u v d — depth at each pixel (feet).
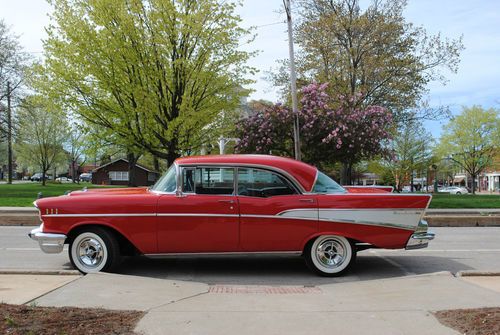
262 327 15.02
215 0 63.67
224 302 18.26
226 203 24.21
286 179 24.72
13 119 121.39
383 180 220.23
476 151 171.53
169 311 16.69
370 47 93.66
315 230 24.34
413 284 21.40
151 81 63.05
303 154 71.87
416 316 16.21
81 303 17.66
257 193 24.61
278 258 29.43
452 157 182.60
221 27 64.28
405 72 93.15
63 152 203.72
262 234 24.21
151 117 63.05
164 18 61.41
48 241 24.30
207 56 64.44
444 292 19.77
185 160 24.97
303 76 97.66
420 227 25.11
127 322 15.21
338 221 24.40
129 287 20.44
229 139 74.54
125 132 64.69
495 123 167.22
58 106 62.39
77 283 20.92
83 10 62.90
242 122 71.67
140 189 27.27
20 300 17.90
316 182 25.00
